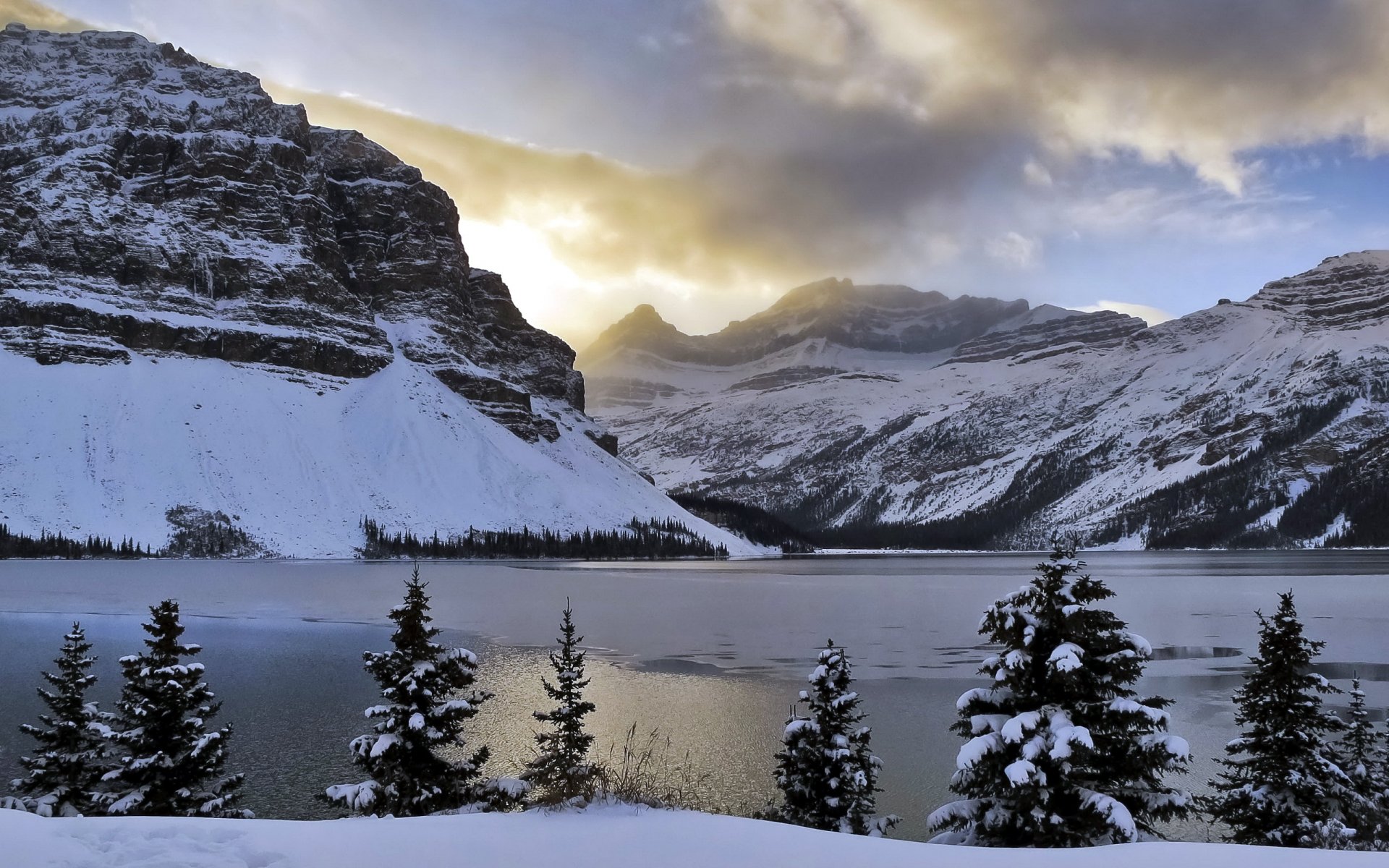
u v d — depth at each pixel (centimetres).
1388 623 9538
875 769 3025
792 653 7994
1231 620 10300
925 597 14088
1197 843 1586
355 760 2655
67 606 12169
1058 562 2212
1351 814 2742
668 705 5722
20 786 3173
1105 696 2194
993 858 1513
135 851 1408
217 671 7125
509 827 1653
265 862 1409
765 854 1515
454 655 2706
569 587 15912
